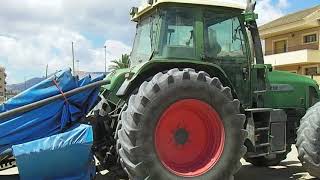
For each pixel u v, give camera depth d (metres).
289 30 40.09
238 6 6.95
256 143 6.86
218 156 6.19
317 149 6.88
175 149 6.15
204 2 6.69
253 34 7.20
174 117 6.10
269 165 8.46
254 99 7.18
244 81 7.05
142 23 7.40
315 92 8.06
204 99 6.10
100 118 6.69
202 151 6.30
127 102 6.33
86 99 6.26
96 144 6.64
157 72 6.48
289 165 8.81
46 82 5.99
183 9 6.64
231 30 6.97
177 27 6.61
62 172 5.75
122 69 7.23
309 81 8.02
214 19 6.84
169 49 6.54
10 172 7.59
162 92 5.90
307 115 7.11
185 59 6.58
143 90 5.92
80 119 6.26
